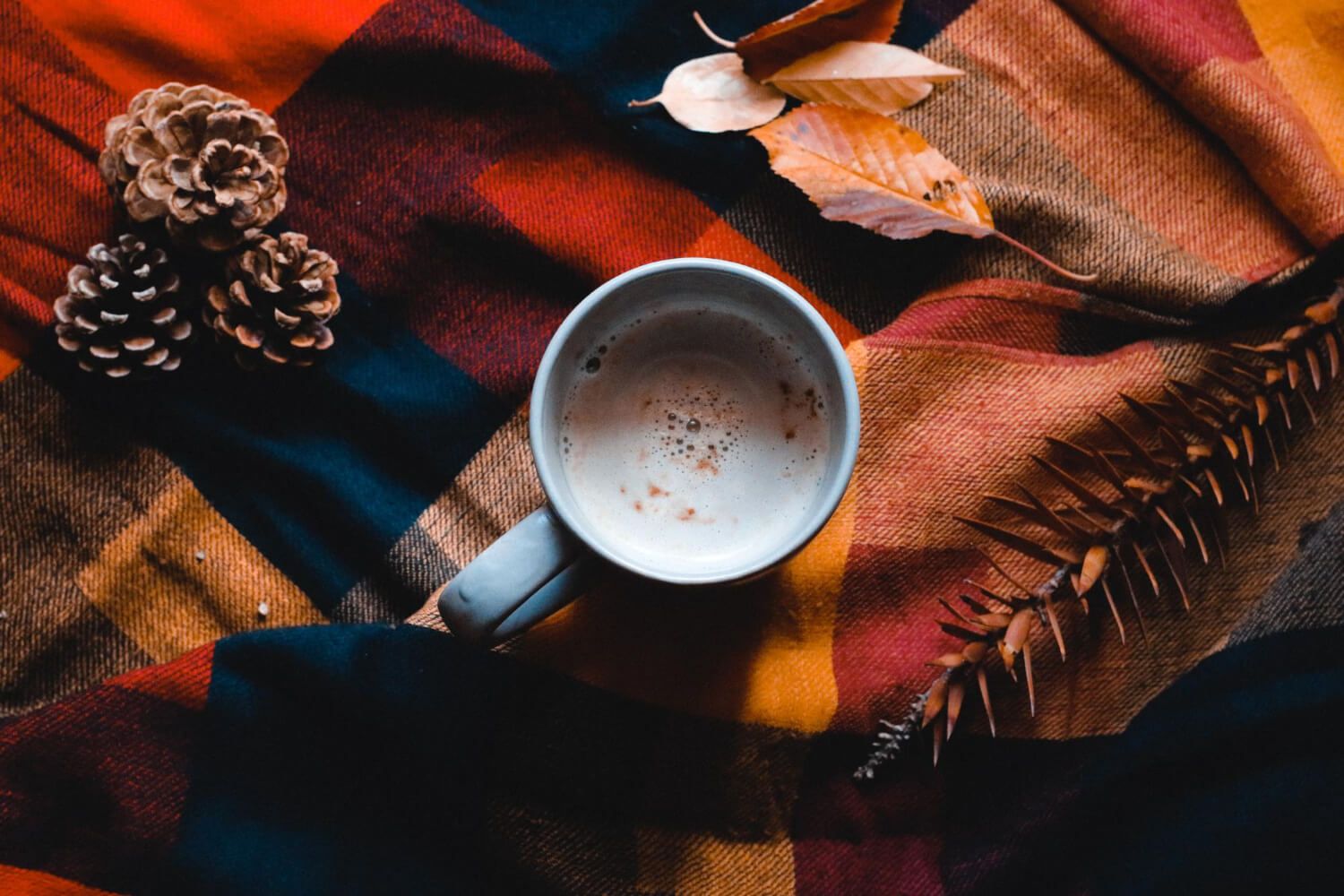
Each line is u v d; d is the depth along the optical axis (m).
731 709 0.53
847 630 0.54
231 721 0.53
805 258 0.55
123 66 0.54
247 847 0.53
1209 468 0.50
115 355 0.52
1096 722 0.53
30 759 0.52
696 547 0.51
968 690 0.53
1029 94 0.55
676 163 0.55
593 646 0.53
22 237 0.54
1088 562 0.48
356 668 0.52
